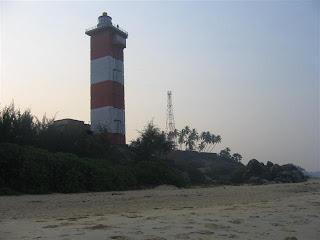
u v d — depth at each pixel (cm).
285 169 6888
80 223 966
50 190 2473
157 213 1228
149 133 5172
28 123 3375
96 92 6519
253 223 1015
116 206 1555
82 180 2717
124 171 3409
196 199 1992
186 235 827
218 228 924
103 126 5297
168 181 3828
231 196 2248
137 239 771
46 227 894
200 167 10162
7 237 763
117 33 6725
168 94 11144
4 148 2456
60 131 3888
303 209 1370
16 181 2336
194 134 15388
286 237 847
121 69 6788
